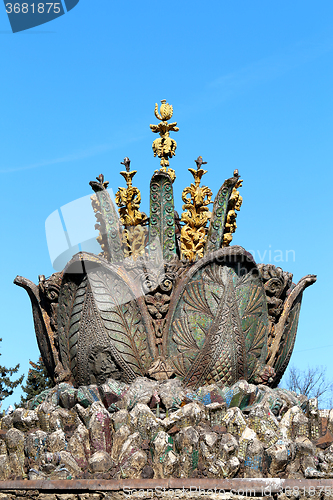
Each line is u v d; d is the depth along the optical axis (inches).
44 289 527.8
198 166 539.8
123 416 431.5
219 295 499.8
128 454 409.7
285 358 552.4
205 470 402.0
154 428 416.8
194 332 494.6
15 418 473.1
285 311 534.6
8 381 1157.1
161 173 515.2
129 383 494.0
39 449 437.7
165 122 547.2
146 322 494.3
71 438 432.8
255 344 514.9
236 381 504.1
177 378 489.7
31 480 414.6
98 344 494.9
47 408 466.9
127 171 546.0
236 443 406.9
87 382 504.7
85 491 396.5
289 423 438.9
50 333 536.4
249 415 429.7
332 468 404.5
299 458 413.4
